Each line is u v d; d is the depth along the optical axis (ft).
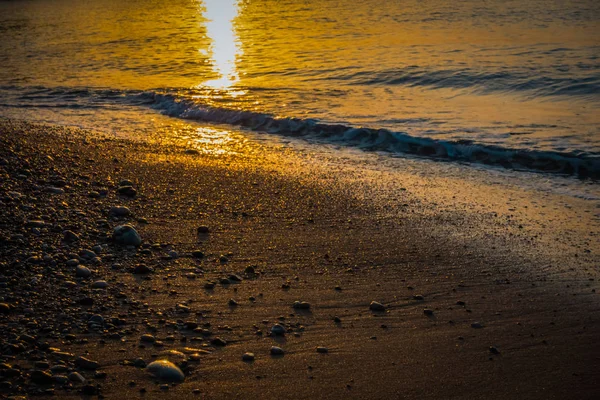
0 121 42.88
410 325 16.79
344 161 34.63
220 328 15.97
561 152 33.55
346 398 13.39
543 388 14.15
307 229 24.04
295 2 119.55
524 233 24.17
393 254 21.91
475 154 34.91
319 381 13.92
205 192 28.04
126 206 25.30
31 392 12.45
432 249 22.49
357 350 15.34
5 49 80.74
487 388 14.05
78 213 23.58
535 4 102.47
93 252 19.98
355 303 17.94
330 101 48.49
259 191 28.60
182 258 20.47
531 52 66.03
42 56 74.69
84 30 97.09
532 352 15.62
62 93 53.57
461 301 18.47
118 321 15.76
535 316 17.62
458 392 13.85
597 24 82.69
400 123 41.04
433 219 25.61
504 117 42.39
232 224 24.17
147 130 41.22
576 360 15.28
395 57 66.08
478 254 22.11
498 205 27.48
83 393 12.64
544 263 21.38
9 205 23.58
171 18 107.45
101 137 38.32
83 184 27.58
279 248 21.99
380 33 83.71
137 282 18.30
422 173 32.40
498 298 18.74
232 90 52.85
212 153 35.63
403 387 13.89
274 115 43.62
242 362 14.42
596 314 17.71
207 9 117.19
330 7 110.83
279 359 14.66
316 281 19.38
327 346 15.40
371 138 38.68
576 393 13.98
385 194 28.81
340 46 74.74
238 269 19.90
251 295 18.06
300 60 66.28
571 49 66.64
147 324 15.78
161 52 74.84
